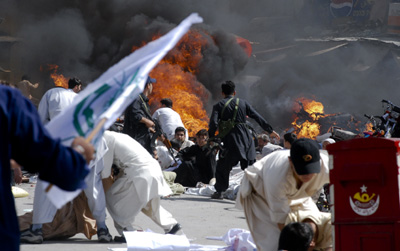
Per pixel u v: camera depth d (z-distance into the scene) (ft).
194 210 58.70
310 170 30.35
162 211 43.29
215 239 43.78
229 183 72.69
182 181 78.13
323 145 60.29
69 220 42.04
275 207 32.35
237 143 66.74
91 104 16.83
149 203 42.86
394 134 58.39
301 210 33.17
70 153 15.12
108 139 41.88
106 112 16.28
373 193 27.45
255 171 33.60
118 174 43.01
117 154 42.06
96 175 41.42
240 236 38.04
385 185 27.14
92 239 43.47
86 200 42.39
